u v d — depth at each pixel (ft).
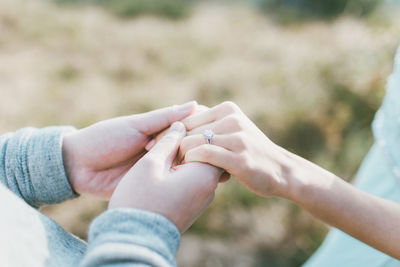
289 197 2.73
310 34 15.64
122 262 1.63
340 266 4.38
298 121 9.84
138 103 10.84
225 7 19.35
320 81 10.98
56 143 2.67
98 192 3.13
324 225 7.33
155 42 14.34
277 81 11.51
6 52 13.10
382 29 11.76
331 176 2.79
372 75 10.34
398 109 3.53
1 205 1.72
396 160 3.56
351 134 9.53
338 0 18.08
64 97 10.87
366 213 2.62
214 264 6.68
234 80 11.75
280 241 7.14
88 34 14.57
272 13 18.65
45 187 2.60
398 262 3.71
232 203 7.71
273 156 2.77
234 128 2.91
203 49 14.16
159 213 2.01
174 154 2.66
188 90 11.55
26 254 1.66
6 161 2.49
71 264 1.89
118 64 12.88
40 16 15.21
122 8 17.07
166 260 1.73
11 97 10.41
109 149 3.03
